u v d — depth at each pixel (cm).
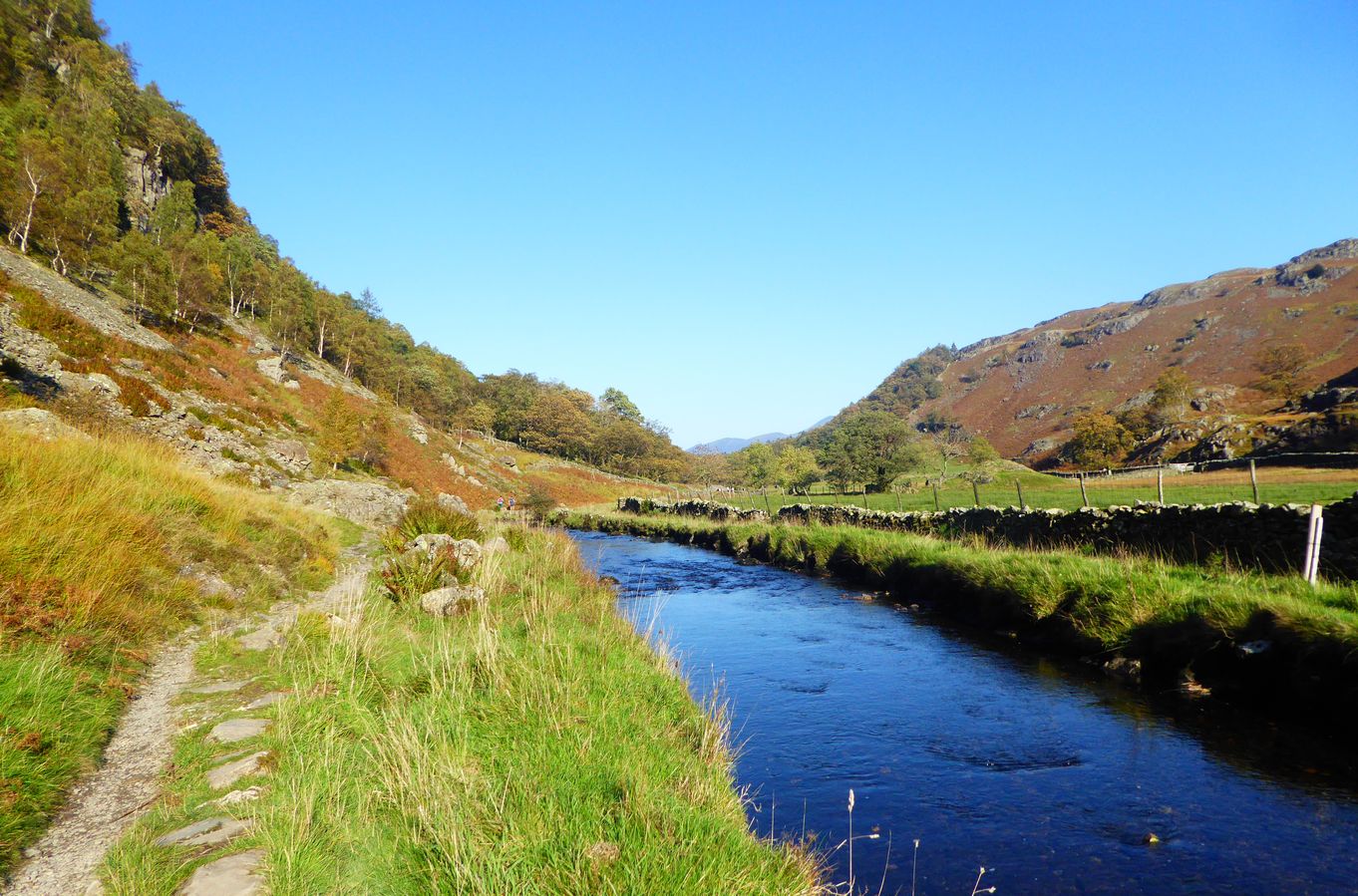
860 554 1977
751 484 9306
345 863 386
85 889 357
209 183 11381
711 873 388
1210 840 558
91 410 2270
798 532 2441
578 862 376
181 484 1400
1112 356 19138
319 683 698
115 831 417
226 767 497
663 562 2591
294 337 7700
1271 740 748
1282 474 3441
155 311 5256
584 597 1347
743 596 1781
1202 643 925
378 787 477
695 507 4469
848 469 6475
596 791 477
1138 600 1055
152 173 9456
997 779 687
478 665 736
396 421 7019
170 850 388
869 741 794
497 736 572
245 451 3002
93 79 9119
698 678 1050
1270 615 866
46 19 9256
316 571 1467
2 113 6238
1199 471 4288
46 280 3978
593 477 10650
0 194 4872
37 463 988
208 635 886
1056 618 1189
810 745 784
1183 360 16488
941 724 845
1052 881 505
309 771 488
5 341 2358
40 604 676
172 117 10712
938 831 583
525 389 15238
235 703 653
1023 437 16462
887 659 1146
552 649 794
